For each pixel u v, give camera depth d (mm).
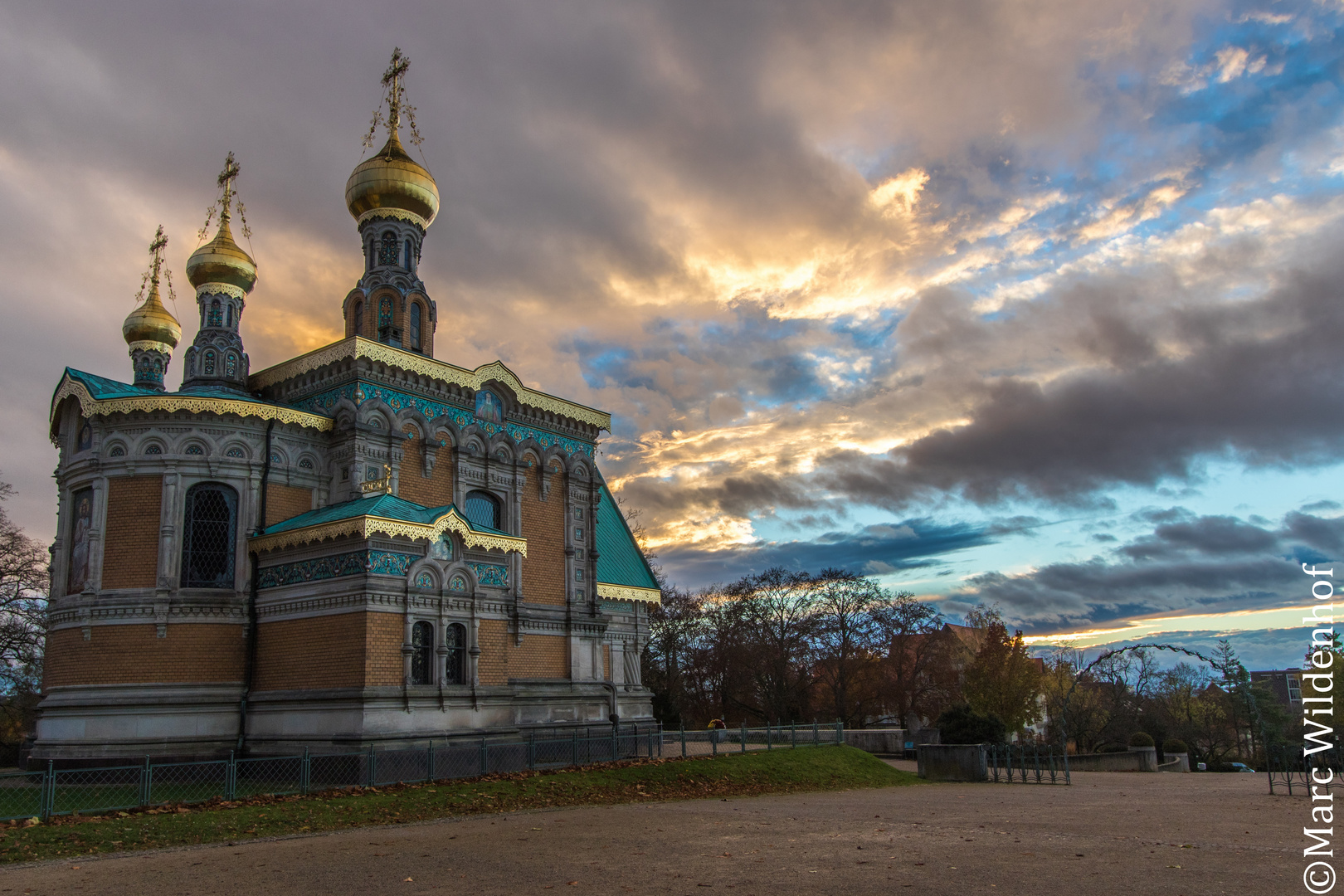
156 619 30188
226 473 31844
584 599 41438
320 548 29891
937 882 13812
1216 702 78312
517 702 36281
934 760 38344
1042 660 80438
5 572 50688
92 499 31406
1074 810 24672
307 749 28406
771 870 14945
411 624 29156
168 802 22859
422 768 28047
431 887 13984
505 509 38812
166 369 49062
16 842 17953
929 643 76688
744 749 37375
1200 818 22438
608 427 43844
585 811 23984
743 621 79375
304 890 13922
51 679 31406
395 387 35125
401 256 40781
